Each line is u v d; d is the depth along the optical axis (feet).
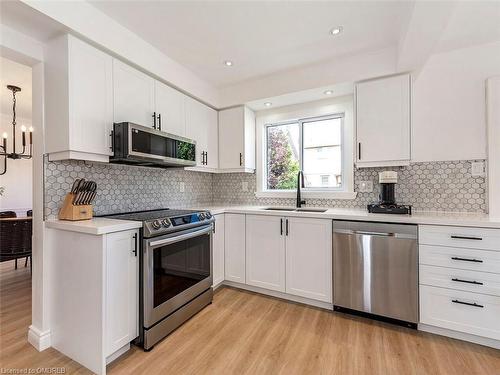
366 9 5.58
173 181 9.39
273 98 9.17
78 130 5.36
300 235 7.60
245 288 8.87
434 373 4.78
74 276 5.24
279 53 7.45
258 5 5.47
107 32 5.80
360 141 7.64
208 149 9.81
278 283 7.98
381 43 6.95
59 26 5.01
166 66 7.55
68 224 5.19
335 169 9.46
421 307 6.09
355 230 6.79
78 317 5.16
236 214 8.78
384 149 7.36
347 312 7.11
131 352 5.43
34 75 5.70
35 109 5.71
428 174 7.42
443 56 7.20
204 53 7.45
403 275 6.24
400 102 7.18
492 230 5.42
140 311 5.57
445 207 7.24
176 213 7.21
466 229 5.65
